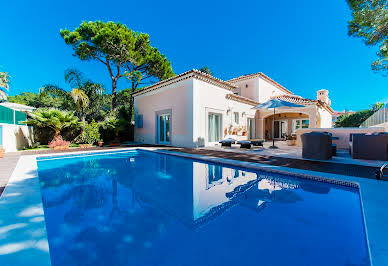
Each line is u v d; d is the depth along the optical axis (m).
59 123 11.22
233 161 6.45
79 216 2.94
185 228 2.56
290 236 2.31
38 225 2.19
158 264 1.87
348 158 6.65
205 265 1.84
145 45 17.55
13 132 10.09
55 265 1.85
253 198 3.58
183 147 11.53
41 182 4.83
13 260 1.62
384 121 11.84
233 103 14.31
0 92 21.17
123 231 2.49
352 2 6.90
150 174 5.63
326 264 1.81
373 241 1.77
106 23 15.27
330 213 2.89
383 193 3.08
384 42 7.31
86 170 6.21
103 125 14.02
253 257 1.95
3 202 2.83
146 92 15.00
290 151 8.92
